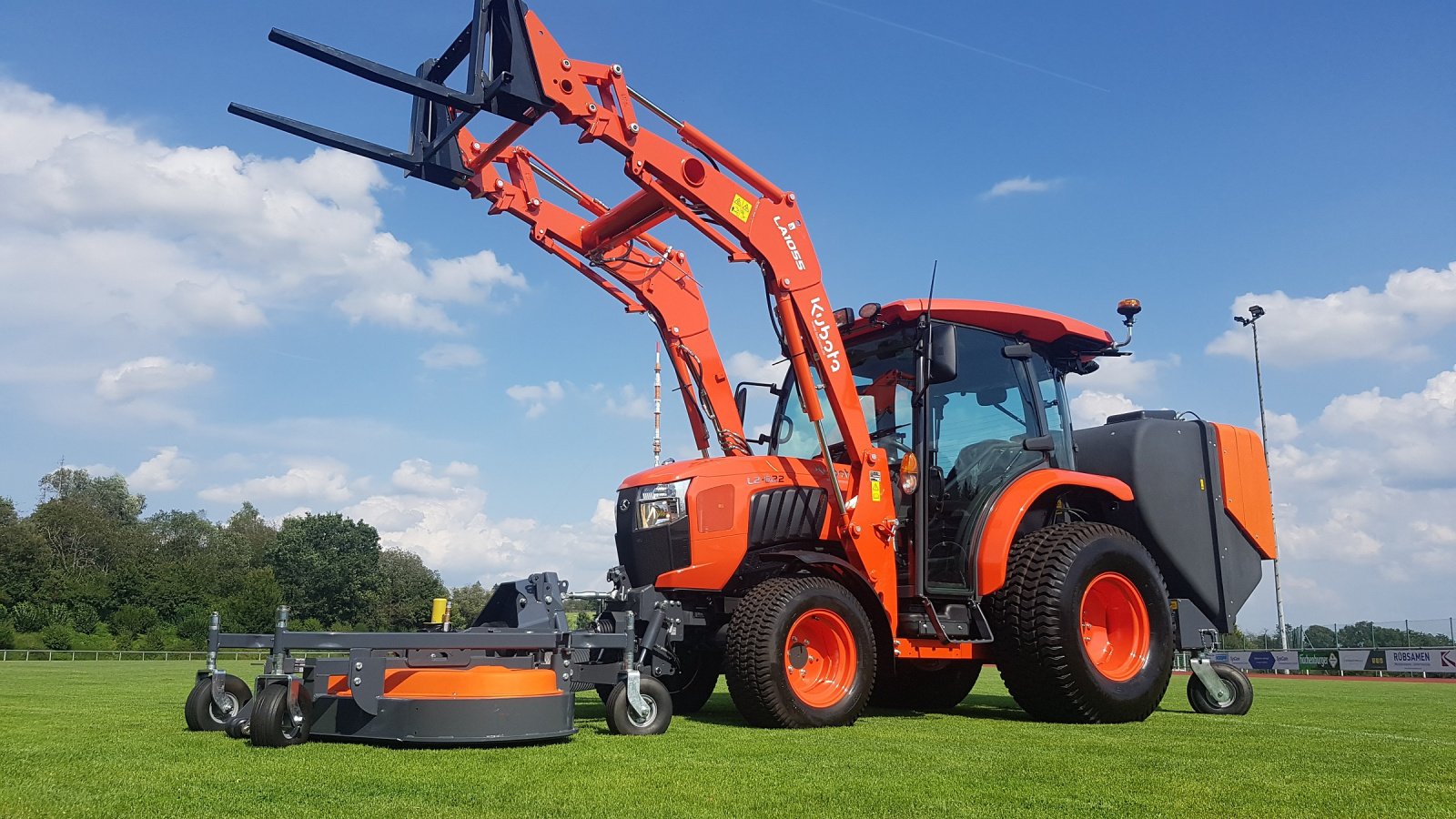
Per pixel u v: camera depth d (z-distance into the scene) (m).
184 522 92.62
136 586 50.38
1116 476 6.50
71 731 4.57
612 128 5.29
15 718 5.42
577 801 2.68
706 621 5.45
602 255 6.45
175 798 2.66
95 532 67.25
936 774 3.30
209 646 4.64
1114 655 5.74
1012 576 5.59
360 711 3.91
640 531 5.54
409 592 70.12
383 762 3.36
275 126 5.46
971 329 6.13
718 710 6.20
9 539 48.31
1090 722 5.44
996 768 3.46
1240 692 6.32
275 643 3.85
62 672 15.91
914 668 6.36
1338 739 4.62
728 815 2.52
